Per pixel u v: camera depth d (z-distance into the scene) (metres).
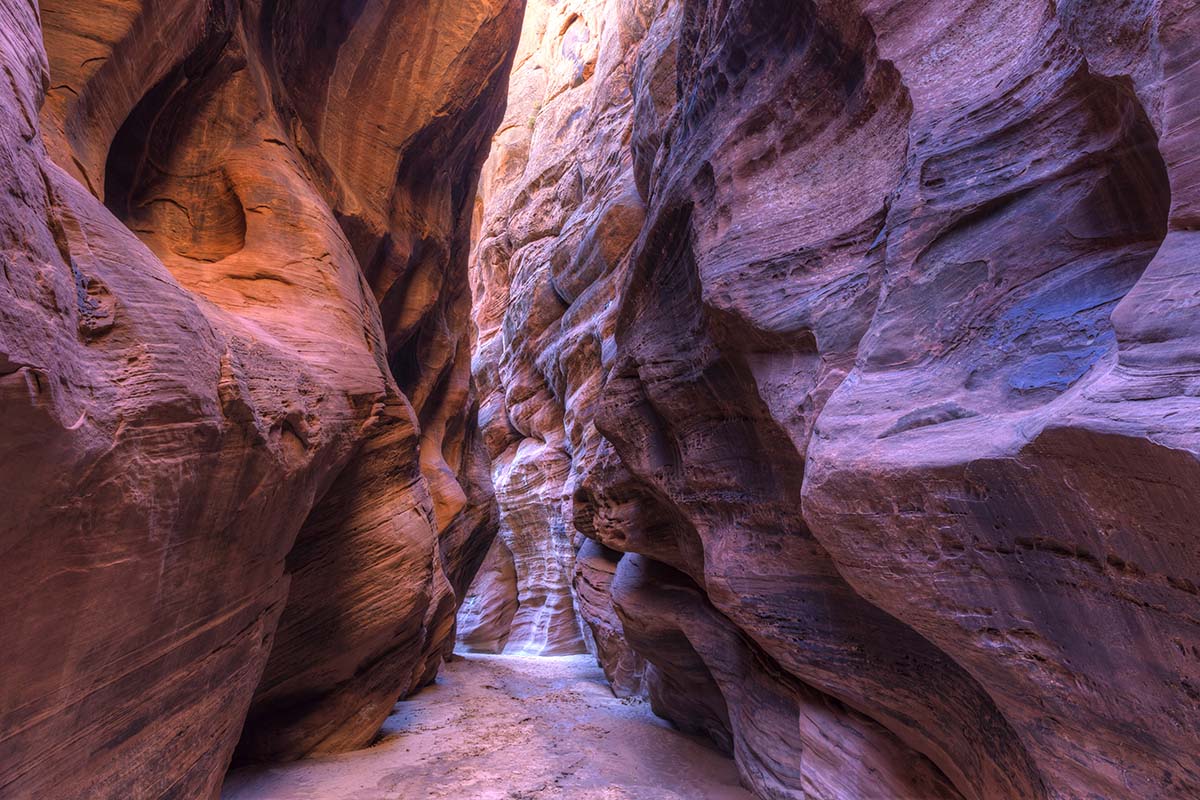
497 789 7.05
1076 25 2.85
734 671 7.45
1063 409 2.37
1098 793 2.58
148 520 3.42
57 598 2.91
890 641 4.56
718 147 6.17
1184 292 2.18
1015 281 3.29
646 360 7.25
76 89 5.00
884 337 3.76
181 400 3.62
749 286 5.22
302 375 6.00
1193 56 2.27
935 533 3.02
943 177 3.77
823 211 5.00
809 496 3.61
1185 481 1.88
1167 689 2.19
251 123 7.89
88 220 3.52
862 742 5.09
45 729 3.07
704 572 6.89
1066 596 2.52
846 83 5.05
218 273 6.93
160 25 5.83
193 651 4.40
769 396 5.02
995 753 3.55
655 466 7.55
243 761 7.84
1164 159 2.35
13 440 2.38
